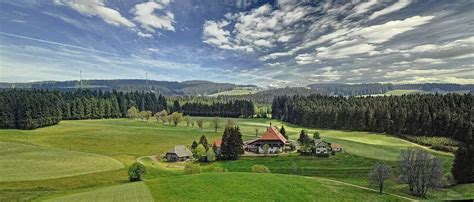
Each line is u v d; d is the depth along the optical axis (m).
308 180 63.88
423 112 132.00
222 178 61.72
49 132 150.50
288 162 96.69
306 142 123.31
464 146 76.62
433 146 116.25
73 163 89.81
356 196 55.66
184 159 106.50
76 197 52.00
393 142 127.44
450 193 65.38
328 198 53.12
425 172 65.12
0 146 111.38
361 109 160.62
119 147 122.50
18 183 67.38
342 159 98.31
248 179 61.16
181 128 181.50
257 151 114.50
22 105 158.38
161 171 85.31
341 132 158.12
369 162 94.81
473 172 73.12
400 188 68.56
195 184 57.16
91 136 142.62
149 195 51.16
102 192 54.53
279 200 50.25
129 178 75.31
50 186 67.00
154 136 148.62
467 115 119.31
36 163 87.31
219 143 114.56
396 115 143.00
